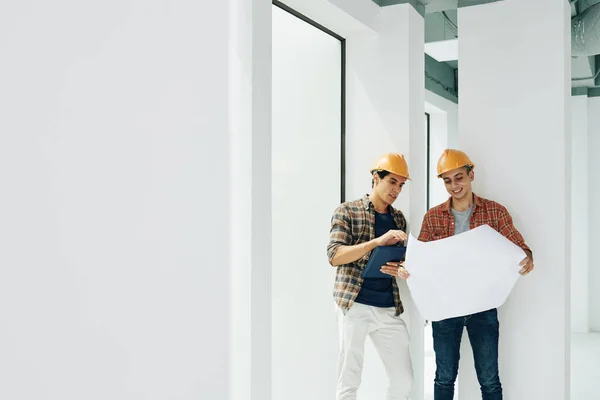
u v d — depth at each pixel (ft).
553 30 9.87
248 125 6.70
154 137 6.74
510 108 10.23
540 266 9.92
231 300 6.70
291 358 11.72
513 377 10.10
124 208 6.57
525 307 10.02
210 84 6.82
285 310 11.80
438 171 9.48
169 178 6.80
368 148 11.13
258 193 6.79
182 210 6.84
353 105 11.30
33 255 6.15
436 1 11.84
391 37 10.93
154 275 6.72
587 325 20.35
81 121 6.37
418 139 11.25
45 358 6.20
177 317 6.81
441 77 20.43
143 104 6.67
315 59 11.68
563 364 9.73
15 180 6.04
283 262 11.85
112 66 6.53
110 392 6.55
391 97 10.90
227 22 6.80
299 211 11.76
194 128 6.85
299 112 11.83
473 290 8.73
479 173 10.48
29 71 6.08
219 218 6.77
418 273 8.72
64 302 6.30
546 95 9.93
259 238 6.81
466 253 8.65
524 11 10.11
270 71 7.11
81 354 6.39
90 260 6.44
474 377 10.29
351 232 9.34
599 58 18.92
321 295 11.44
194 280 6.81
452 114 21.67
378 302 9.23
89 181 6.41
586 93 20.31
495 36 10.37
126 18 6.59
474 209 9.61
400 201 10.71
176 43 6.82
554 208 9.83
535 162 10.00
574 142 20.44
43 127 6.16
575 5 13.85
